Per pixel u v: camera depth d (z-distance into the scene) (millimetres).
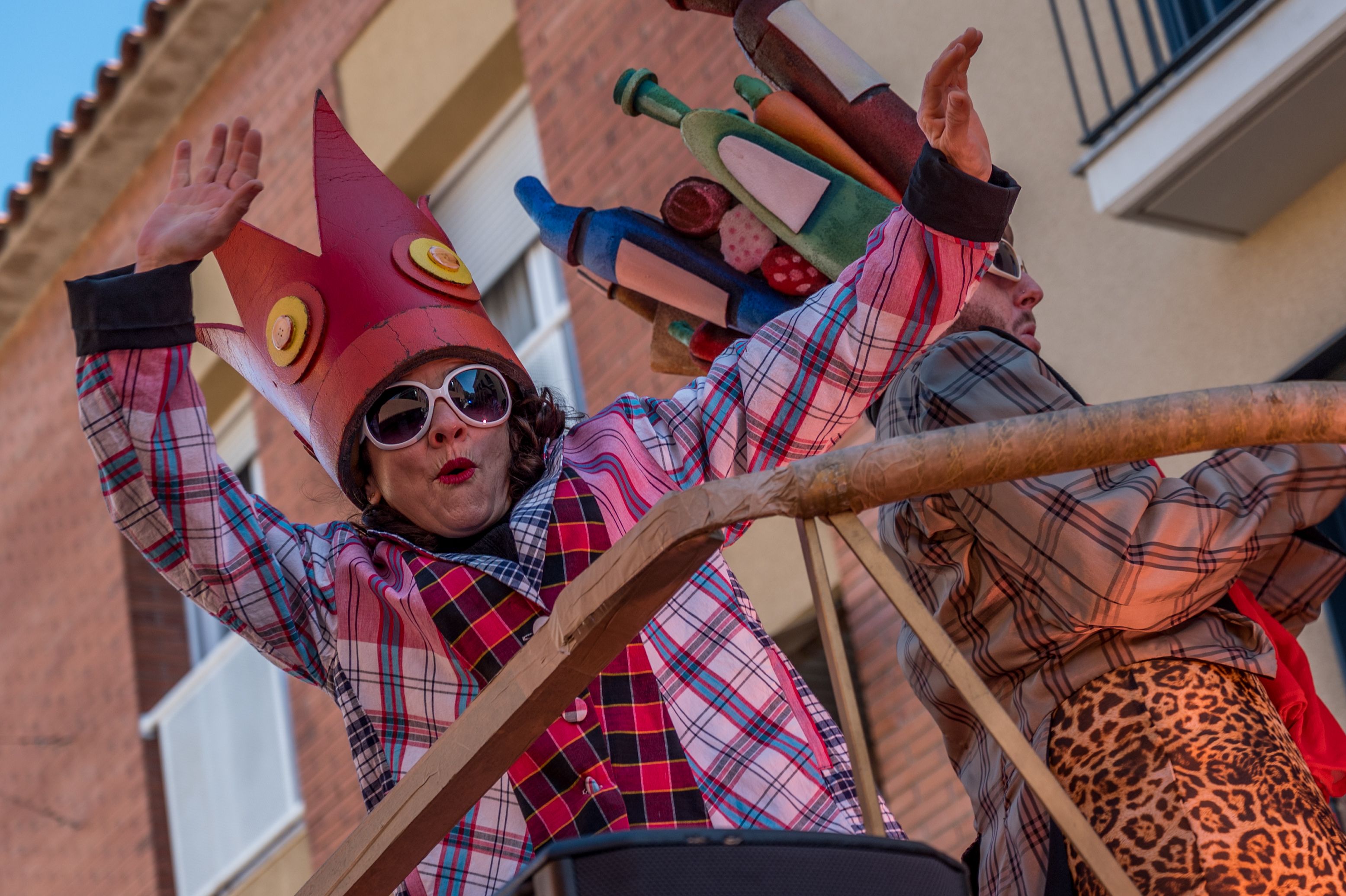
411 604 1886
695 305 2402
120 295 1937
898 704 5496
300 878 8094
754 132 2328
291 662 2031
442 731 1858
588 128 7223
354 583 1960
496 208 7852
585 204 7129
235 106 9047
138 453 1954
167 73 9047
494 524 2018
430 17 8172
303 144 8578
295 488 8281
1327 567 1999
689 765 1795
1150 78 4781
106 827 9125
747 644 1903
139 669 9148
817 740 1890
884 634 5602
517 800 1765
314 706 8219
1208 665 1794
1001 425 1223
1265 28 4285
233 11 8930
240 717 8625
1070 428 1219
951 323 1948
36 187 9422
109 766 9188
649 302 2527
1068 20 5152
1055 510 1827
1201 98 4410
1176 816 1696
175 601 9391
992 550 1893
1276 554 2012
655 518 1201
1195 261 4754
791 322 2012
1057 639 1846
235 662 8719
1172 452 1235
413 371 2010
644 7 7066
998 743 1163
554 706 1282
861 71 2303
